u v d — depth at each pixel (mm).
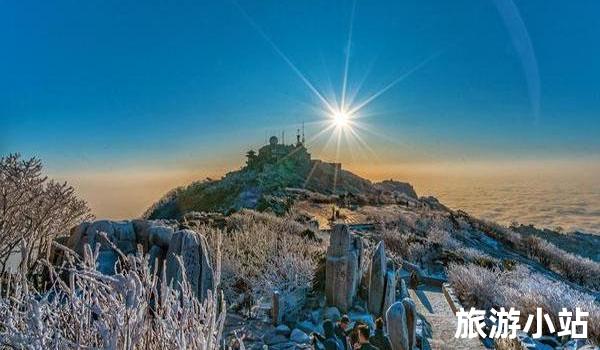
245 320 8398
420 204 46531
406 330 6441
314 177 96875
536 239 30016
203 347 2248
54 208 7816
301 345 7219
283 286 10156
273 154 102125
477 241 29594
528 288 13109
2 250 6895
